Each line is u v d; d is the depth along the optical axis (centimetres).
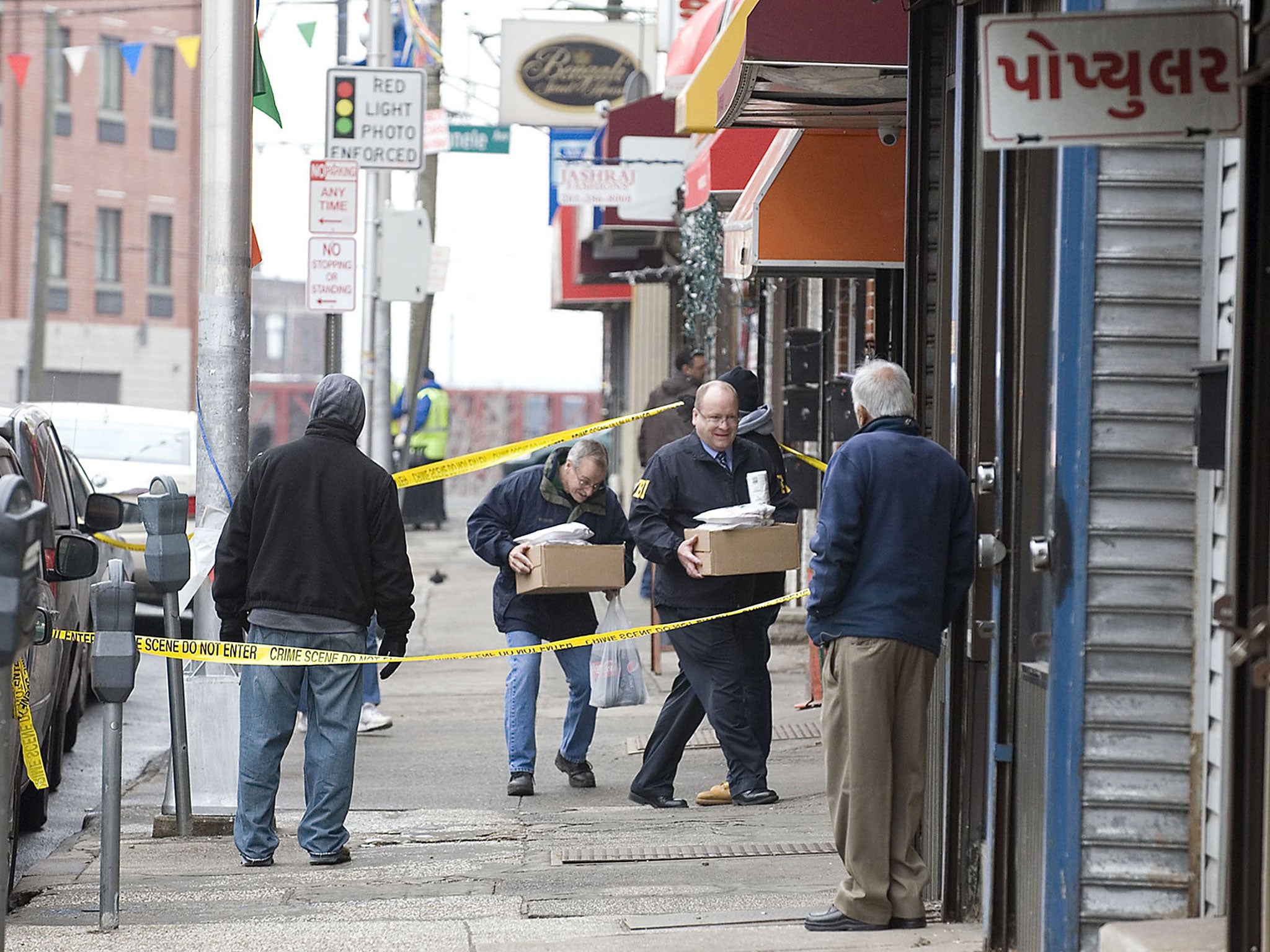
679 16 7031
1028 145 1764
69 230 18950
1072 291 2056
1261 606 1717
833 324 5388
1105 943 1961
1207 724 2034
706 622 3453
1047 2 2291
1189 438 2050
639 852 3086
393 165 5834
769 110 3534
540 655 3891
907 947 2294
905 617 2334
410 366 9775
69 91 18875
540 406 19975
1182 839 2052
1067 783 2056
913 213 2823
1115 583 2059
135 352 19700
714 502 3459
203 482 3697
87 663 4766
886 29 3036
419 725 4903
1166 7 1980
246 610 3100
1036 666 2208
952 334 2531
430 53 8694
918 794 2400
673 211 7069
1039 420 2252
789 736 4403
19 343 18612
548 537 3672
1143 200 2052
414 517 12150
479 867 3048
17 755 3008
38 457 3781
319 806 3117
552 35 9344
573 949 2345
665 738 3609
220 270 3700
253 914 2720
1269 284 1717
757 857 3030
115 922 2592
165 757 4566
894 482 2339
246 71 3712
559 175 7256
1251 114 1720
